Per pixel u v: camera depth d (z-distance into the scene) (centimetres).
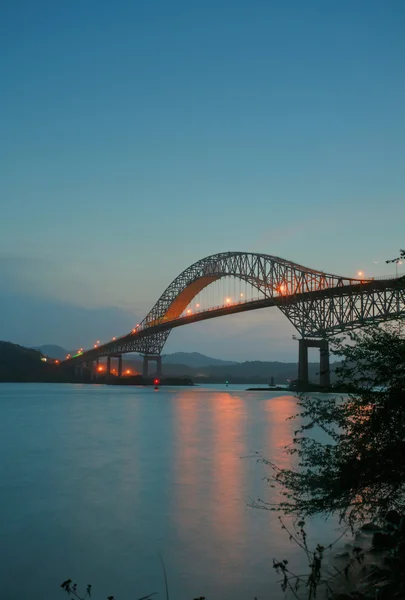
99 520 1536
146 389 19812
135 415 6341
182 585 1057
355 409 1012
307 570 1105
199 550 1263
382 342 1002
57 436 3962
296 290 11869
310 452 1078
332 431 1041
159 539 1353
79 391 16400
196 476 2217
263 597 987
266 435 3981
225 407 8206
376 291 9056
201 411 7169
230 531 1409
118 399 11025
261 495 1816
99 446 3338
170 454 2936
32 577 1112
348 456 1010
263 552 1238
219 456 2833
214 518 1538
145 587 1053
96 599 995
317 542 1279
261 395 13888
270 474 2208
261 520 1505
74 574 1124
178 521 1512
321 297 10469
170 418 5859
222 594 1007
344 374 1028
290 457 2691
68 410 7294
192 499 1781
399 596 831
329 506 1038
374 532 1277
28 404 8862
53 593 1028
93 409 7556
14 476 2248
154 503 1731
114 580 1091
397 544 1102
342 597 885
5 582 1086
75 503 1741
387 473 953
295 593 983
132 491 1923
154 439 3734
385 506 1007
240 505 1686
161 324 19125
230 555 1223
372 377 1000
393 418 973
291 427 4675
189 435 4016
